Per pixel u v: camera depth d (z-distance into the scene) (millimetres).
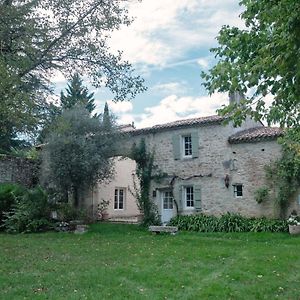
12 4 10438
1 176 20484
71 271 8250
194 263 9164
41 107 11516
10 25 10445
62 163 17688
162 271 8234
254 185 16922
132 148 19844
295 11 4117
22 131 11203
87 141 17969
